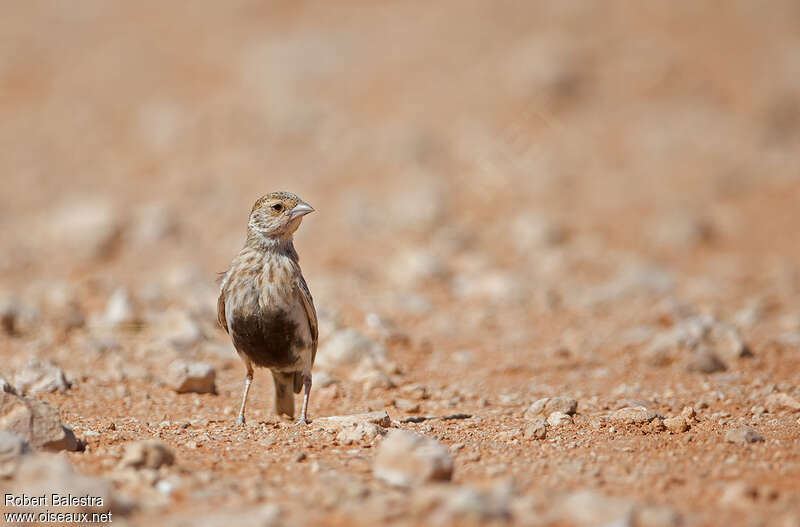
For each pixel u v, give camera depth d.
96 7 41.62
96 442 7.41
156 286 15.78
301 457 6.95
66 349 12.00
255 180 25.61
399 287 16.53
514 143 23.84
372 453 7.16
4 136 30.31
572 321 14.22
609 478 6.41
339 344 11.57
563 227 20.58
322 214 22.42
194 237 20.88
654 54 33.41
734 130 29.11
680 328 11.63
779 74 32.53
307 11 39.31
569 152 26.95
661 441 7.52
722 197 24.06
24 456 6.16
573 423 8.38
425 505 5.48
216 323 13.09
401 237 20.11
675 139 28.36
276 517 5.44
